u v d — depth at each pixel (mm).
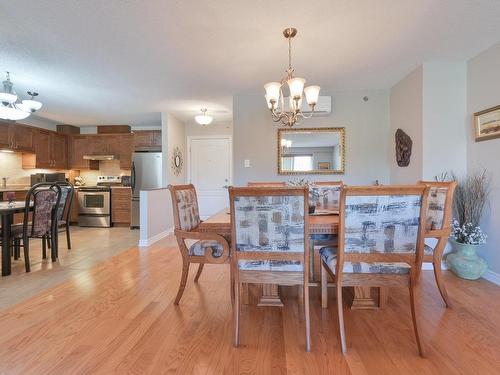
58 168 5840
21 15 2029
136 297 2262
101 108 4707
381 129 3830
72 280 2658
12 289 2443
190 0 1878
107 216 5727
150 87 3611
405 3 1936
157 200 4410
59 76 3217
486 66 2674
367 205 1525
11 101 2949
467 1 1921
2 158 5039
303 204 1544
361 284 1605
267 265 1630
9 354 1515
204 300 2211
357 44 2521
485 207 2693
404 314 1973
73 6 1932
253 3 1917
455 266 2674
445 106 2967
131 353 1529
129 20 2111
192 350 1561
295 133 3949
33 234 3100
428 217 2193
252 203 1563
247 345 1610
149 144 5754
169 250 3783
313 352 1542
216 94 3938
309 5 1943
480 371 1380
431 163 2990
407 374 1363
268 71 3117
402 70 3166
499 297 2225
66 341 1640
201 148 6059
